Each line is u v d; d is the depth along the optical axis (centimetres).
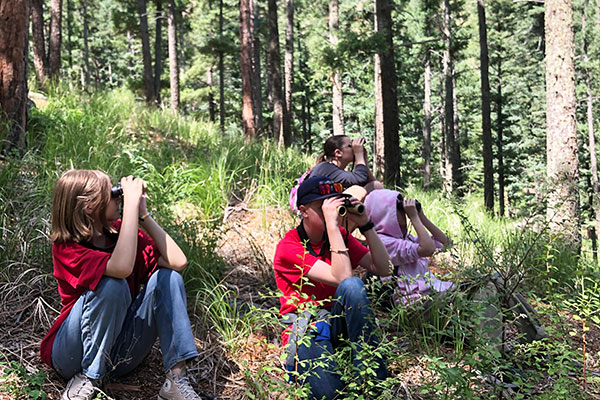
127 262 266
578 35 3008
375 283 315
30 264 384
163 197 523
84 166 570
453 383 272
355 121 3466
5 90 584
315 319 308
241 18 1716
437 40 2262
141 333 285
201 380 318
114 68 5759
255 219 587
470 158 4075
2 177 469
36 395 253
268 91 3419
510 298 361
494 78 3369
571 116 948
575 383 315
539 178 447
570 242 643
